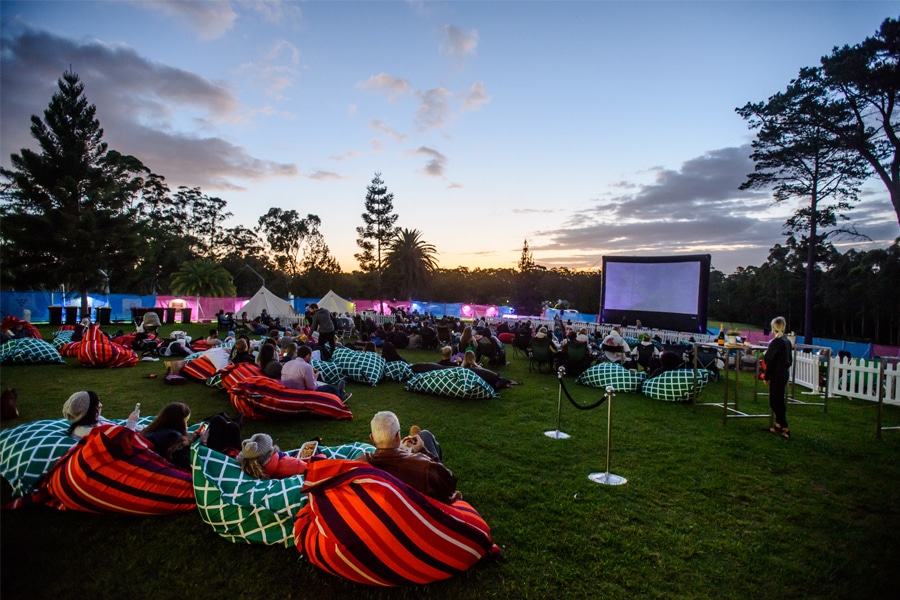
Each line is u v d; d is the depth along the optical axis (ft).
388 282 187.93
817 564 10.05
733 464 16.19
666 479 14.70
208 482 10.31
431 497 9.23
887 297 53.47
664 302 73.56
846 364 28.14
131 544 10.05
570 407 24.57
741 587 9.22
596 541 10.77
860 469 15.93
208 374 27.84
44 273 80.89
